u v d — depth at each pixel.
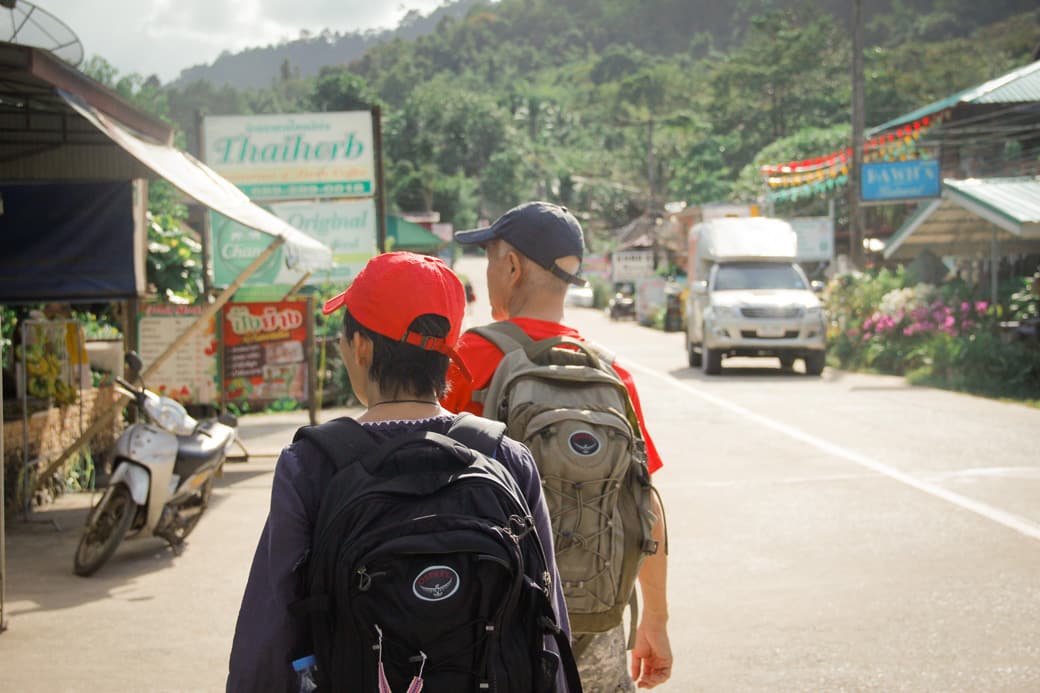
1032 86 32.28
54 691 4.61
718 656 4.94
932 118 33.41
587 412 2.55
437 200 142.38
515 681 1.85
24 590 6.26
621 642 2.64
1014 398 14.77
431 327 2.07
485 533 1.83
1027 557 6.47
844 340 21.38
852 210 26.33
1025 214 17.91
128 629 5.50
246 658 1.89
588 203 123.62
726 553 6.77
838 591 5.90
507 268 2.86
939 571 6.23
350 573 1.78
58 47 6.99
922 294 20.06
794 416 13.05
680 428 12.23
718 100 124.94
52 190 9.71
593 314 55.72
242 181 18.48
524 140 184.00
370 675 1.76
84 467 10.19
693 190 93.44
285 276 17.78
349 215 18.59
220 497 9.05
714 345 18.97
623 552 2.58
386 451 1.92
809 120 115.81
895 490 8.53
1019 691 4.45
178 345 8.36
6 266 9.69
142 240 10.14
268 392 13.31
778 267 20.62
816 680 4.62
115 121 7.80
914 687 4.52
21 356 8.62
